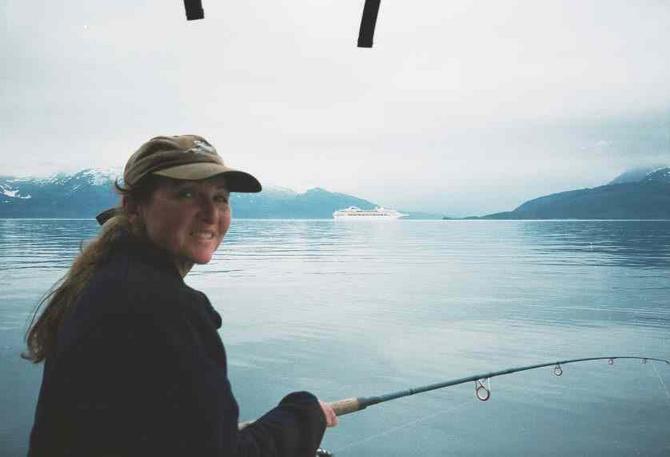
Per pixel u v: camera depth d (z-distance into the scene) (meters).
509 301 16.44
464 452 4.80
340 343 9.77
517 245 62.50
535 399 6.34
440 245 62.41
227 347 9.40
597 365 8.10
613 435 5.17
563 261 36.69
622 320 12.86
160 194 1.09
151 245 1.08
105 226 1.11
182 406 0.90
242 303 15.82
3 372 7.07
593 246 59.72
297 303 15.84
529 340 10.28
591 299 17.08
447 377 7.50
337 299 16.84
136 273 0.97
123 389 0.88
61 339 0.95
